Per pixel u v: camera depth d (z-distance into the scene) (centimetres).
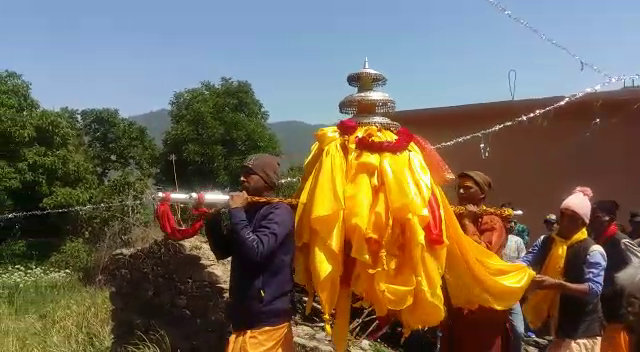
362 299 350
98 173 2230
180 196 349
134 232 1116
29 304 1012
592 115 985
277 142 1870
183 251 652
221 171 1745
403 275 324
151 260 689
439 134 1173
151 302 682
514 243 623
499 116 1092
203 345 612
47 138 1772
